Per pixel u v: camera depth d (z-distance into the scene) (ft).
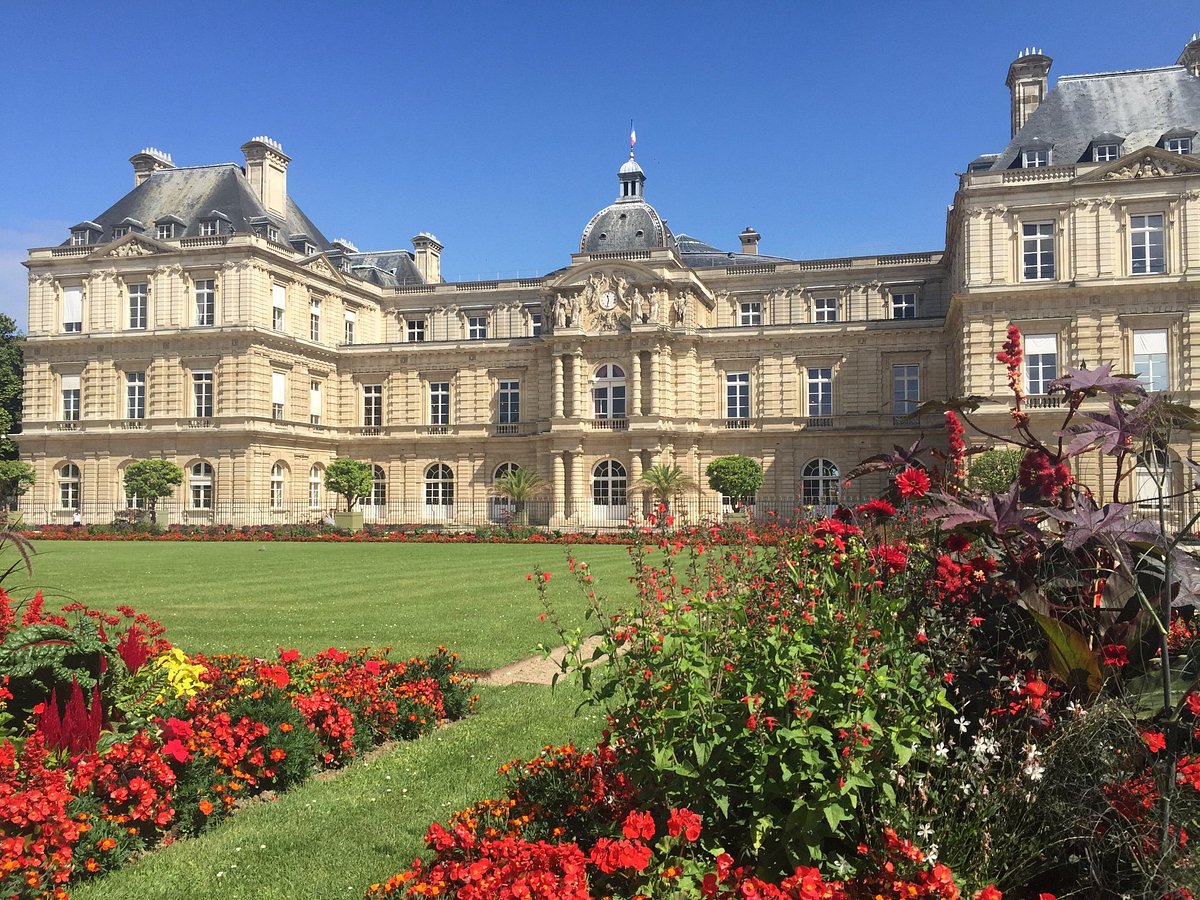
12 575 94.32
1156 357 140.56
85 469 199.21
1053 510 22.82
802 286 211.00
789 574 25.05
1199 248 138.51
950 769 20.77
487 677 48.42
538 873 18.52
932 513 23.65
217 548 142.31
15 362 247.50
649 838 20.17
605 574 94.43
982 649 24.11
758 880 18.25
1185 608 23.54
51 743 28.30
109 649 32.60
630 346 188.96
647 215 217.56
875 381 185.06
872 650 20.90
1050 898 17.99
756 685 20.85
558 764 27.09
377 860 26.11
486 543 159.33
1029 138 158.30
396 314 238.07
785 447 188.96
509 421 208.03
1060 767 19.58
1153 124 151.64
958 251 162.71
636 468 186.29
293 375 201.87
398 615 66.49
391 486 214.69
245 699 33.63
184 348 192.34
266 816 29.60
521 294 227.81
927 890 17.49
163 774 27.68
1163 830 17.85
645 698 22.57
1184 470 74.33
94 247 200.03
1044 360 144.87
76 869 24.86
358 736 36.19
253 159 215.72
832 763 19.83
